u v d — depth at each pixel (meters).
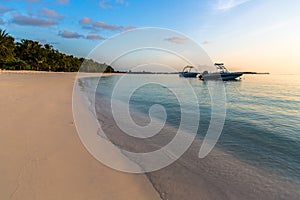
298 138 7.24
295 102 17.53
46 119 7.13
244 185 4.12
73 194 3.16
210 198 3.66
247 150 6.05
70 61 90.50
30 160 4.04
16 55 64.44
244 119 10.46
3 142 4.80
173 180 4.20
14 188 3.12
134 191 3.54
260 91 28.56
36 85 20.06
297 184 4.19
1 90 14.18
